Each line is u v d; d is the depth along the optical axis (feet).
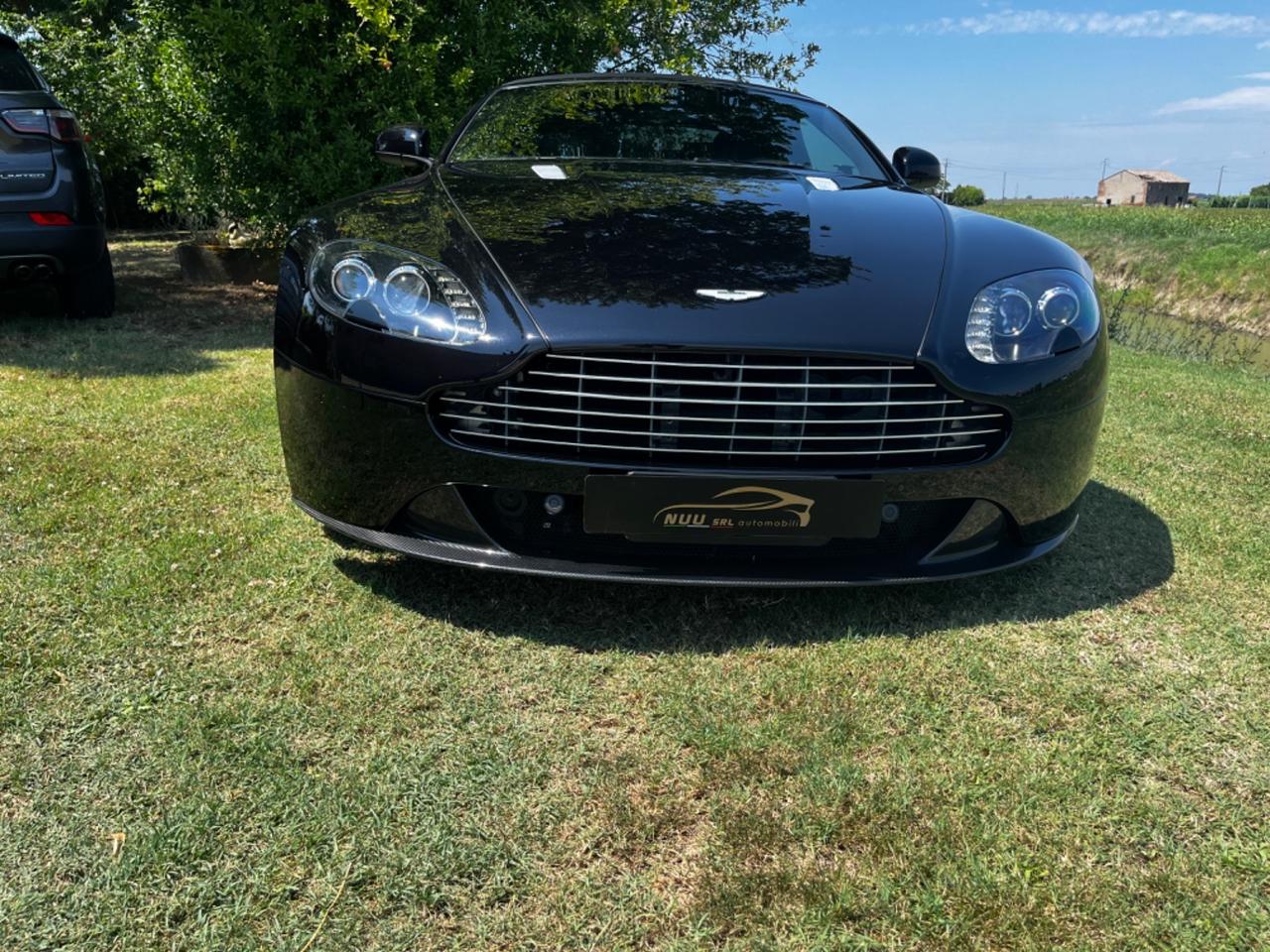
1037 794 4.66
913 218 7.28
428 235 6.39
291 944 3.59
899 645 6.12
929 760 4.92
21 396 10.51
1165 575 7.44
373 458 5.90
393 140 9.94
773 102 10.30
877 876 4.07
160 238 36.37
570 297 5.71
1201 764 5.01
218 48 17.15
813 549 6.12
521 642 5.93
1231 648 6.28
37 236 13.61
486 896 3.89
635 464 5.60
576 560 5.94
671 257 6.16
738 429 5.57
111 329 15.01
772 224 6.81
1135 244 69.41
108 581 6.30
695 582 5.79
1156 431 12.11
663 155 9.00
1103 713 5.43
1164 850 4.33
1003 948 3.73
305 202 18.20
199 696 5.13
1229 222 80.07
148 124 19.38
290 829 4.17
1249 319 51.49
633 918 3.81
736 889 3.97
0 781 4.34
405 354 5.70
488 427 5.69
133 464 8.54
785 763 4.82
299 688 5.26
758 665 5.79
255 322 16.58
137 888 3.81
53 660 5.32
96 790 4.34
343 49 17.38
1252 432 12.18
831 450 5.68
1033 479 6.19
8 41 13.79
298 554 6.93
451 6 18.66
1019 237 7.07
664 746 4.95
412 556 5.95
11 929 3.57
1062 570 7.43
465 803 4.43
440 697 5.29
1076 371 6.21
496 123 9.55
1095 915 3.91
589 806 4.45
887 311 5.85
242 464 8.79
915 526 6.30
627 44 22.39
